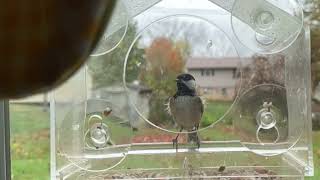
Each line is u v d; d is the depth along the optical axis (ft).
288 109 2.68
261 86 2.69
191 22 2.66
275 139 2.69
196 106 2.71
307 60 2.66
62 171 2.60
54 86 0.81
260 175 2.72
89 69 2.57
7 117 2.85
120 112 2.65
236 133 2.73
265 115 2.67
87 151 2.63
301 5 2.55
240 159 2.74
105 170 2.66
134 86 2.66
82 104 2.60
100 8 0.80
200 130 2.73
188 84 2.70
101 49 2.37
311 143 2.68
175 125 2.72
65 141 2.61
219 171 2.74
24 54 0.77
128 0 2.44
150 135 2.72
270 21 2.47
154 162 2.73
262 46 2.53
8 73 0.77
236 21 2.54
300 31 2.54
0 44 0.76
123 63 2.62
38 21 0.76
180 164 2.74
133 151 2.72
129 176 2.70
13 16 0.75
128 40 2.60
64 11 0.77
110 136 2.64
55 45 0.78
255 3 2.48
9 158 2.90
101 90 2.61
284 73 2.68
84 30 0.79
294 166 2.69
